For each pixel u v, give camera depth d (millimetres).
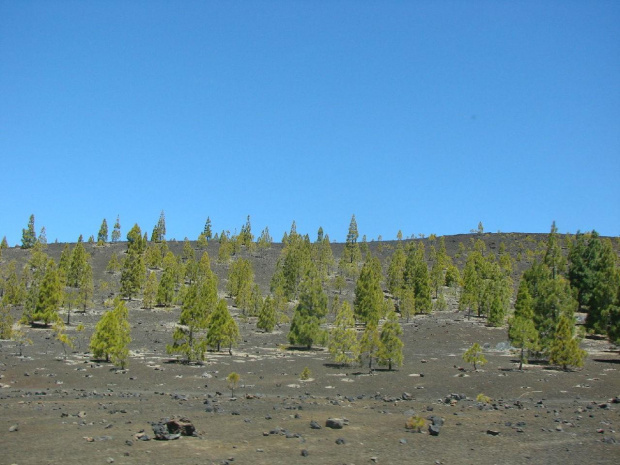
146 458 21062
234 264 134250
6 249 165125
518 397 42250
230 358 64062
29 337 74312
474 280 111875
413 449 24000
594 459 23047
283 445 23859
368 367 58281
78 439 23969
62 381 47375
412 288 109625
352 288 138875
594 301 80062
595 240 101875
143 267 118562
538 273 93562
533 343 56812
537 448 24703
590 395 42969
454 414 33188
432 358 65125
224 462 20703
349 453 22906
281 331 91938
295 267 129000
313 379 50875
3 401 35562
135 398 38781
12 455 21125
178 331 59719
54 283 84500
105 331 55781
